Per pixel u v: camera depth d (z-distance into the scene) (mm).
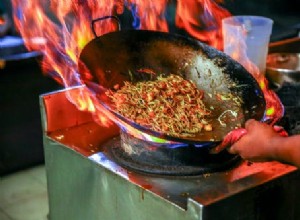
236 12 4059
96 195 1733
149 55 1887
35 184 3121
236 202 1402
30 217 2762
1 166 3189
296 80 2336
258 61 2242
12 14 3311
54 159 1918
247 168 1639
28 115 3189
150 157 1632
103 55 1771
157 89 1772
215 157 1636
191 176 1581
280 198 1530
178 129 1608
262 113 1632
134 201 1563
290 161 1305
